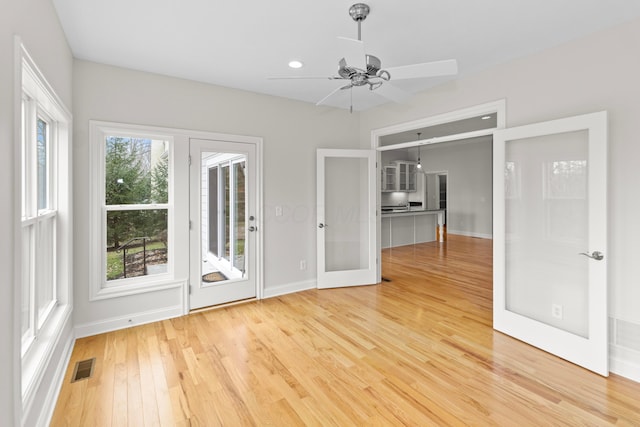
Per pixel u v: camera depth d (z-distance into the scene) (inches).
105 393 79.0
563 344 95.0
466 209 359.9
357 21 84.6
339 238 174.9
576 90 96.5
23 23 56.2
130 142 121.2
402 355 97.5
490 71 118.7
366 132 178.4
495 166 113.9
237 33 94.7
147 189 124.9
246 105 144.8
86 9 81.7
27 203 72.4
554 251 101.1
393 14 84.7
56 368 80.1
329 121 171.5
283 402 76.0
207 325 120.1
